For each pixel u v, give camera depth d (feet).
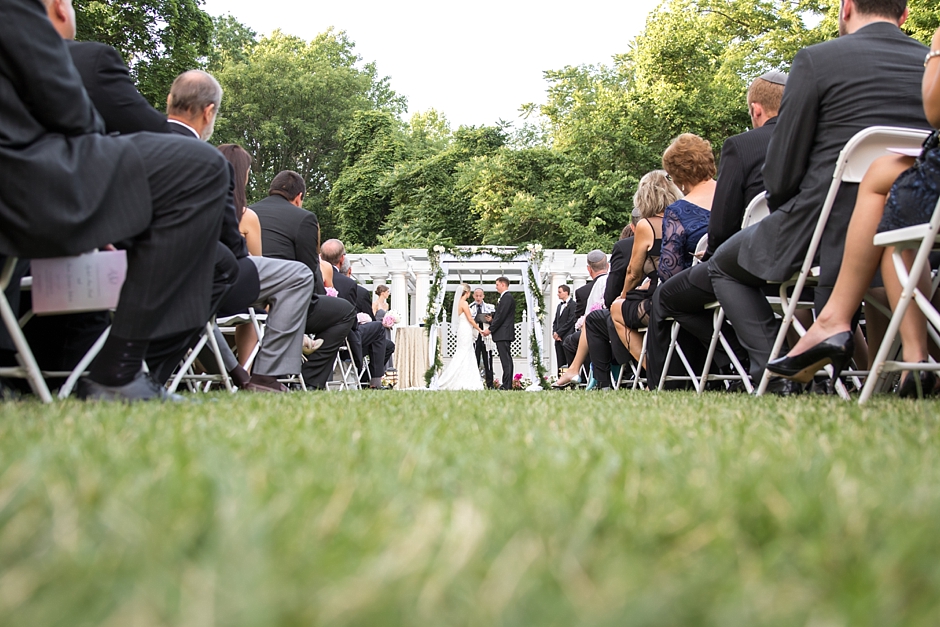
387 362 45.19
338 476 3.10
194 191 8.34
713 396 12.59
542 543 2.08
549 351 60.23
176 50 68.28
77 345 11.10
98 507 2.46
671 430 5.53
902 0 11.63
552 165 108.88
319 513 2.36
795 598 1.76
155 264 8.16
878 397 10.57
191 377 14.26
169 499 2.54
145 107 11.44
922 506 2.62
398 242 107.65
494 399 11.62
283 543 2.03
